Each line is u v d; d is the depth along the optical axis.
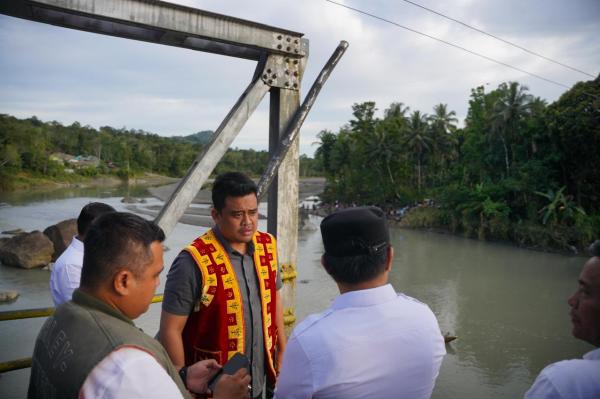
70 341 1.02
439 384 12.26
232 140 2.57
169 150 127.06
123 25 2.42
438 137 54.09
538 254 32.25
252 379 2.00
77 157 101.69
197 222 36.56
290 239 2.85
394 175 56.34
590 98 32.66
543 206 36.38
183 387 1.17
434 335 1.33
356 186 58.50
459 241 37.75
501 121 39.81
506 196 38.69
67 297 2.05
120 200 56.06
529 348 15.16
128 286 1.12
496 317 18.50
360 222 1.28
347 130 64.12
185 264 1.88
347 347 1.19
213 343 1.91
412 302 1.38
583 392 1.02
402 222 46.41
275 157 2.62
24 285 16.20
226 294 1.91
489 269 27.45
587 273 1.15
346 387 1.17
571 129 32.66
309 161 151.75
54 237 19.98
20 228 29.94
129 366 0.97
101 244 1.11
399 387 1.22
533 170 36.59
